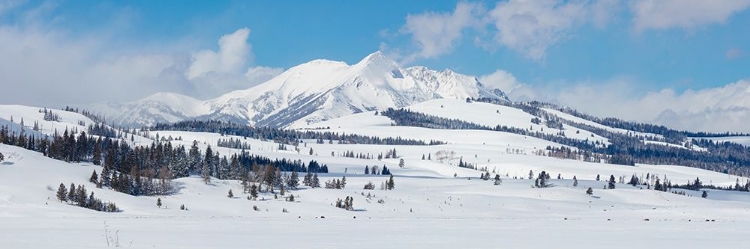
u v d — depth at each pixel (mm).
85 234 61938
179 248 49250
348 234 68188
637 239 65438
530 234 70688
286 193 190250
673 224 96312
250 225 85312
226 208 154750
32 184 152875
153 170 196875
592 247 56781
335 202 177125
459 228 81375
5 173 158000
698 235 72062
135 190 169000
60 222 88812
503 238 64625
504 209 187000
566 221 105625
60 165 183625
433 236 66062
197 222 93062
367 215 151375
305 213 153250
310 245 54219
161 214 136750
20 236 57969
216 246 51781
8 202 133500
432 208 176875
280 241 57531
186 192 174625
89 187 160625
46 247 46375
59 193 142875
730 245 60031
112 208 138500
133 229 73625
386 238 62938
